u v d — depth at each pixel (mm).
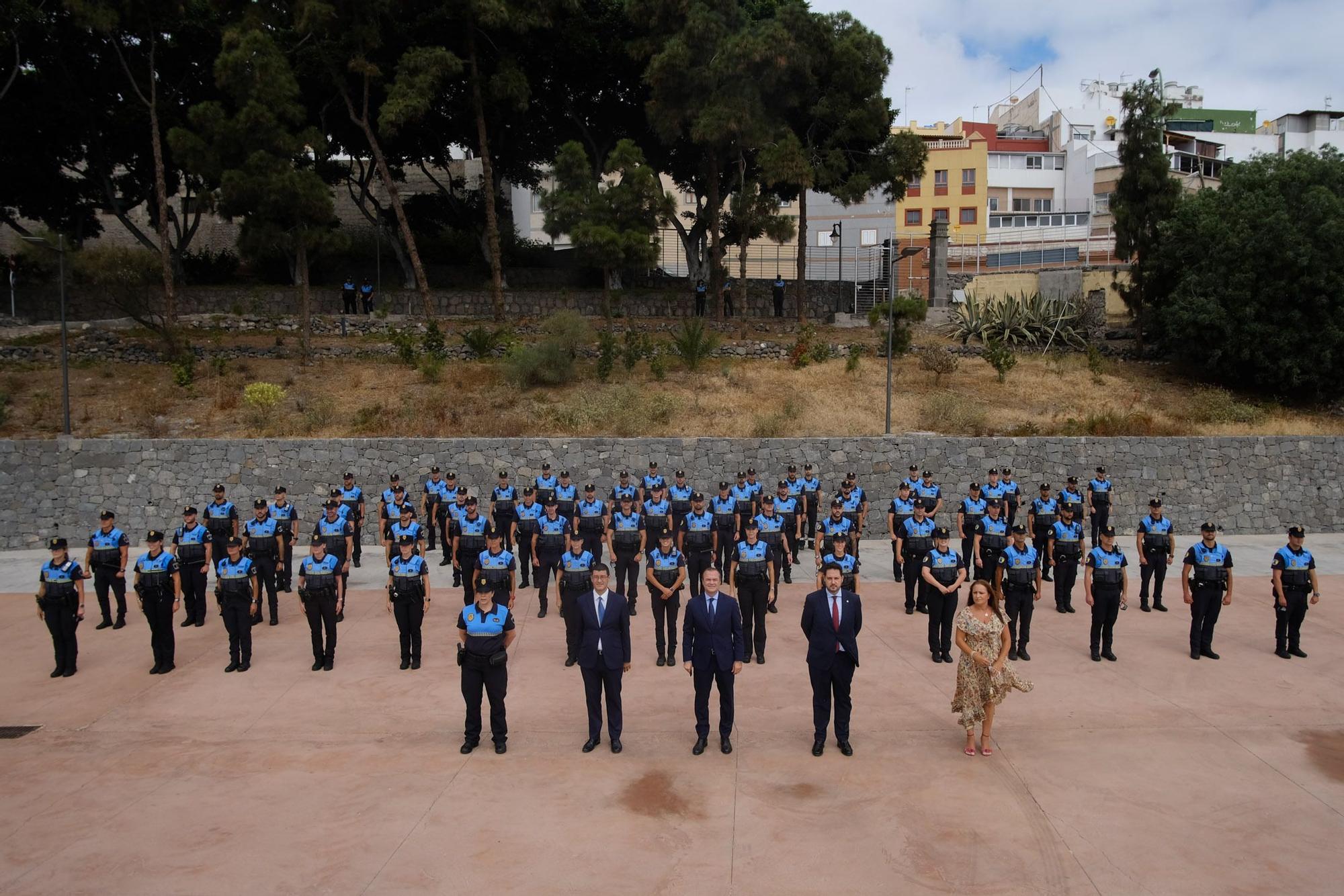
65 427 20172
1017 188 53125
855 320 34531
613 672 8250
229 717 9305
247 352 26531
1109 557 11195
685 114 28359
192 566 12891
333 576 10898
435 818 6961
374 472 19766
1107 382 27516
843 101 29734
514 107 30734
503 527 16500
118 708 9609
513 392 23734
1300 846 6559
